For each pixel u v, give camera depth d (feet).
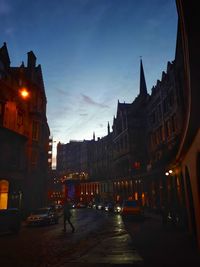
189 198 50.88
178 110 87.51
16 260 33.06
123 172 204.64
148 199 147.13
